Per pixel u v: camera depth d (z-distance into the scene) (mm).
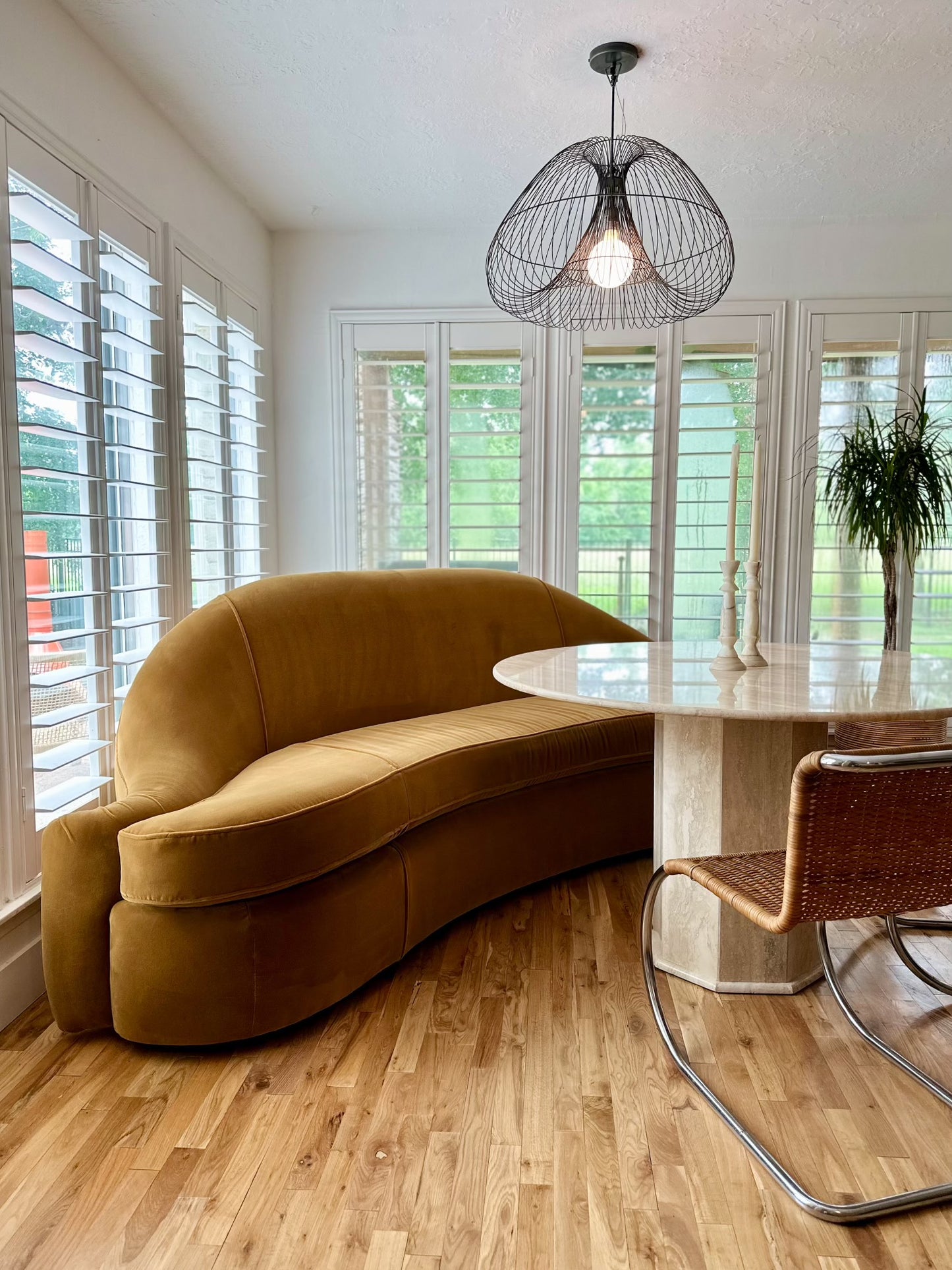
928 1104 1453
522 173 3006
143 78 2393
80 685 2133
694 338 3486
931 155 2857
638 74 2363
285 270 3580
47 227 1950
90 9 2064
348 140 2766
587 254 2152
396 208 3326
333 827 1729
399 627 2795
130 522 2469
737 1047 1634
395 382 3594
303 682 2486
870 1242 1159
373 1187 1265
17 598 1828
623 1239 1164
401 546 3641
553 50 2242
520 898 2404
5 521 1780
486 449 3625
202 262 2873
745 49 2234
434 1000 1820
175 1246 1154
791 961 1844
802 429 3498
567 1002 1809
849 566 3533
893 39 2184
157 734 2029
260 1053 1628
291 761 2113
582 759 2492
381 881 1885
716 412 3518
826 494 3324
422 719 2617
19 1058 1615
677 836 1900
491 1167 1306
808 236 3438
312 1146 1355
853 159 2887
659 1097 1481
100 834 1646
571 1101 1469
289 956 1652
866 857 1229
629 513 9414
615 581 3721
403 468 3619
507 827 2330
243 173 3008
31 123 1900
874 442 3207
